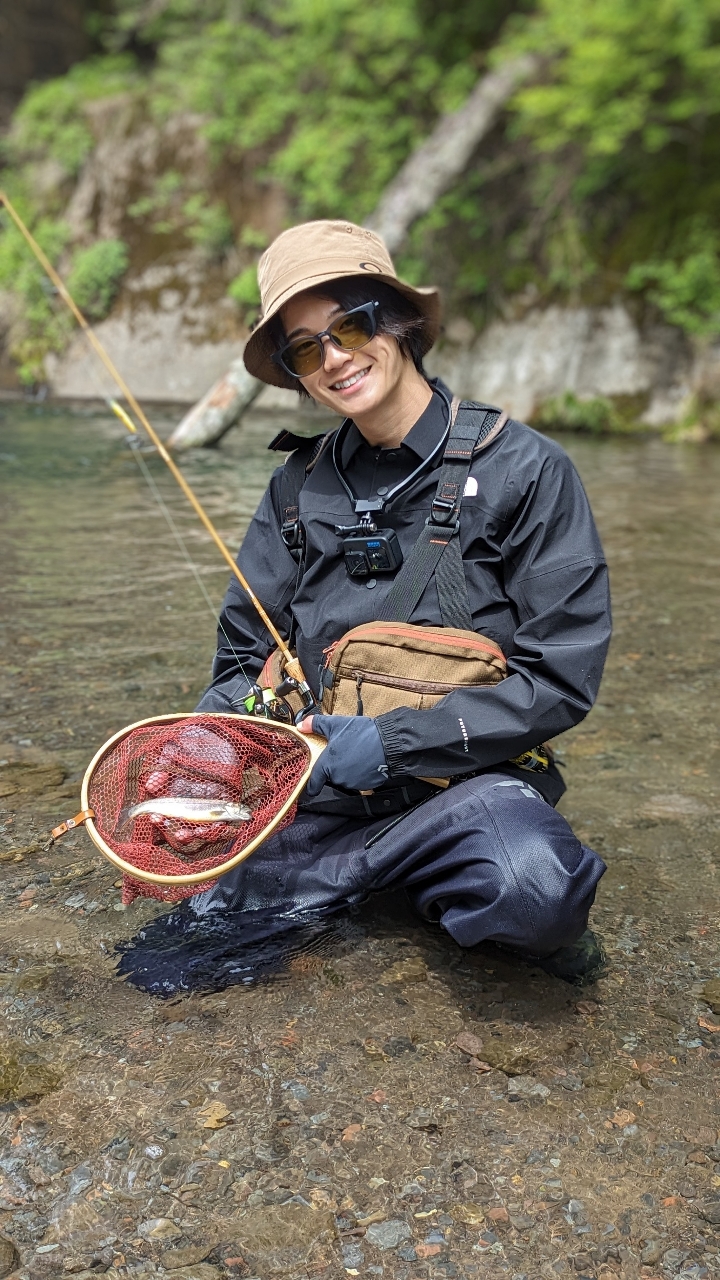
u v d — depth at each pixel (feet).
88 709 9.79
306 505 6.56
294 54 43.04
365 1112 4.91
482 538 6.08
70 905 6.66
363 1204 4.40
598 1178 4.55
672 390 34.55
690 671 11.51
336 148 40.50
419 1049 5.36
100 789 5.99
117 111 45.32
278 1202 4.40
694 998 5.83
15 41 50.98
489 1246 4.22
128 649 11.51
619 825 7.93
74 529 17.12
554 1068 5.24
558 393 35.96
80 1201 4.38
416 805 6.38
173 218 42.32
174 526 17.39
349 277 6.03
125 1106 4.92
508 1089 5.09
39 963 6.04
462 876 5.77
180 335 40.16
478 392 37.32
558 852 5.58
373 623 6.17
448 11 41.06
